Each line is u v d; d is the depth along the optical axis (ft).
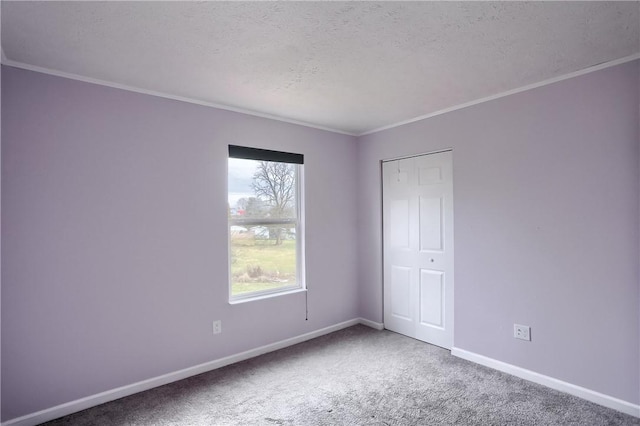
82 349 7.94
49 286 7.55
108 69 7.64
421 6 5.43
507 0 5.30
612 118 7.63
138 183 8.71
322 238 12.76
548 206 8.61
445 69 7.88
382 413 7.61
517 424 7.14
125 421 7.42
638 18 5.84
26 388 7.30
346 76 8.20
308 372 9.63
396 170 12.62
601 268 7.80
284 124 11.71
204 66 7.54
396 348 11.27
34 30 6.00
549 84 8.55
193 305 9.59
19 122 7.25
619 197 7.55
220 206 10.14
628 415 7.36
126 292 8.52
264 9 5.44
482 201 9.91
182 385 8.96
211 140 10.00
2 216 7.07
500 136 9.50
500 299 9.53
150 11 5.46
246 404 8.04
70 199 7.80
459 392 8.43
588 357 7.98
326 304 12.85
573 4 5.43
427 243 11.64
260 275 11.43
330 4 5.34
